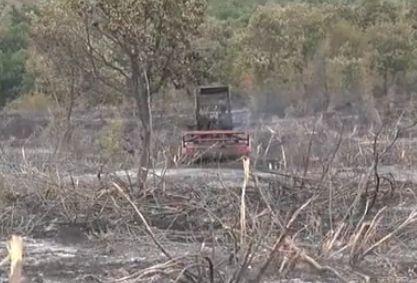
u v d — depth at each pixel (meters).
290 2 173.88
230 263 28.97
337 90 127.44
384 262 32.09
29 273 31.14
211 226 33.00
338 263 31.56
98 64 67.06
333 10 150.50
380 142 59.59
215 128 85.12
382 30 141.12
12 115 100.56
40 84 93.69
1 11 164.38
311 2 169.62
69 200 41.88
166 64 60.22
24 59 148.50
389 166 58.22
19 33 158.75
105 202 41.31
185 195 44.94
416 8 155.25
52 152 55.03
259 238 27.62
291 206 38.50
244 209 29.00
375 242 33.84
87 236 38.22
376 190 38.12
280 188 43.25
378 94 133.00
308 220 37.59
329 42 138.38
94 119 84.75
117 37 55.66
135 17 54.84
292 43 134.75
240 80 132.25
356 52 140.25
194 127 86.62
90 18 56.50
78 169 52.16
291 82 129.75
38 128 86.31
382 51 139.38
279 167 54.28
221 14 186.62
